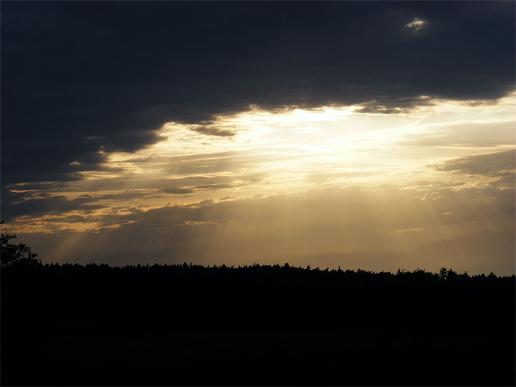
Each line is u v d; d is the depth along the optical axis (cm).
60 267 10512
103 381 4600
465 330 8056
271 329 8900
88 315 9394
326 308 10112
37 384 4519
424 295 10375
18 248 6850
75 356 5838
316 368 5000
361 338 7538
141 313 9619
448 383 4531
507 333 7606
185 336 7912
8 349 6038
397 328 8544
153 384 4488
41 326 6712
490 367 5078
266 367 5103
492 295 10062
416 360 5412
